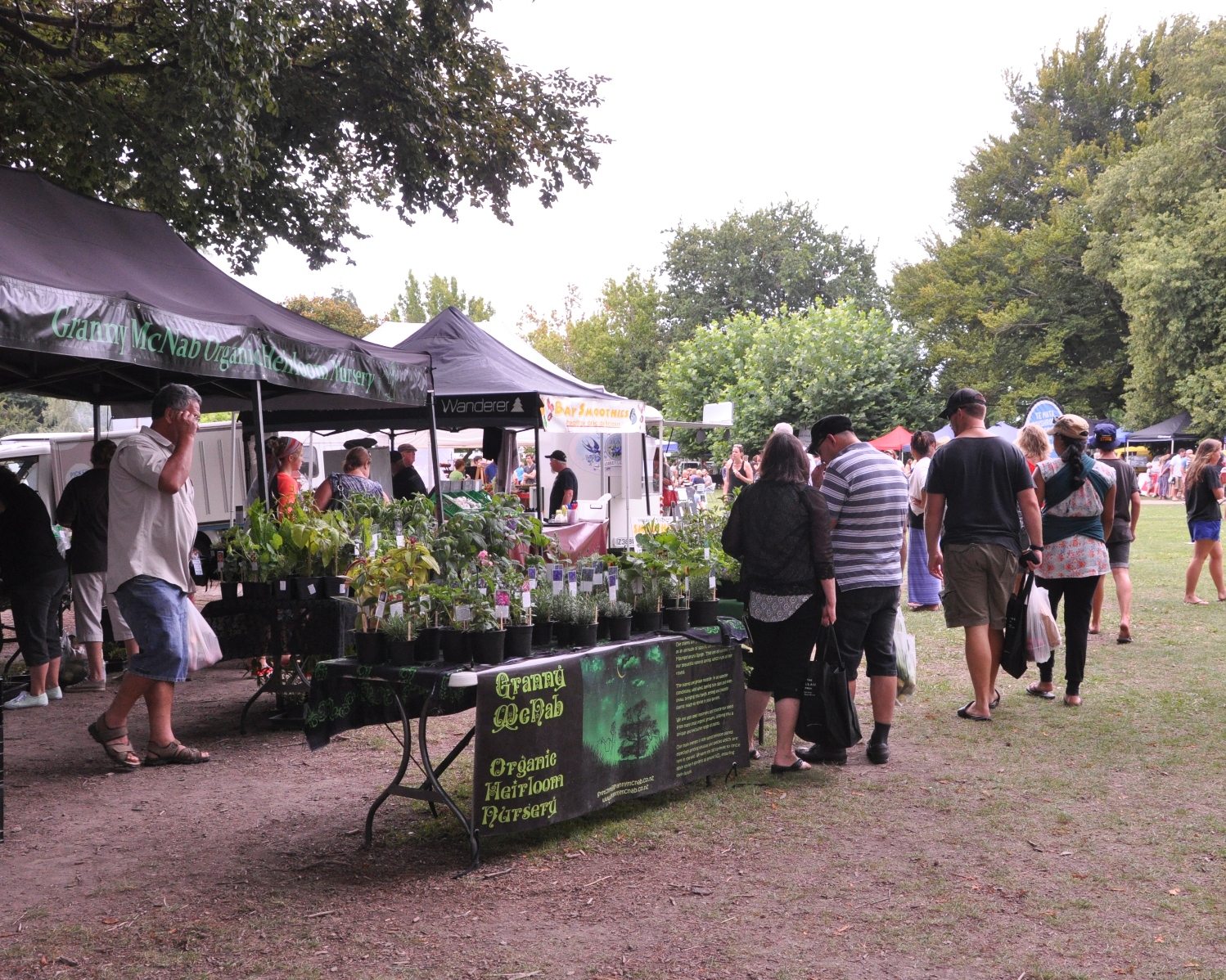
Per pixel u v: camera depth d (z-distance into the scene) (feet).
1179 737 19.19
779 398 141.69
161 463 17.72
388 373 25.90
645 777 15.26
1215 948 10.62
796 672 17.30
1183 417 147.43
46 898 12.39
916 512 36.06
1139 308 142.61
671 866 13.20
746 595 17.46
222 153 34.58
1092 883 12.44
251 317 21.36
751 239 223.71
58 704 24.27
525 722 13.30
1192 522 36.40
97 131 34.40
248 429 40.81
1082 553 21.65
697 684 16.35
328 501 26.73
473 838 13.05
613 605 15.25
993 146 190.19
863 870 13.00
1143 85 181.27
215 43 32.45
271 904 12.05
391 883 12.71
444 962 10.48
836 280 223.30
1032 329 174.50
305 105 44.04
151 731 18.54
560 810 13.75
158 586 17.89
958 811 15.33
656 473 61.41
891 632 18.11
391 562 14.06
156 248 23.71
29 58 37.65
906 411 142.92
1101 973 10.10
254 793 16.76
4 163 37.65
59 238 20.67
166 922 11.58
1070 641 21.93
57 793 16.87
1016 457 20.26
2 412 163.22
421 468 59.82
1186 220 144.15
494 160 50.01
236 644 20.54
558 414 35.35
